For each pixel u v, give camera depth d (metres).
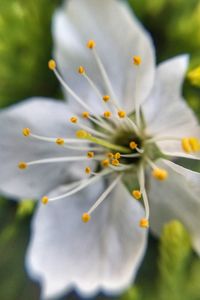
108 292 0.10
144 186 0.09
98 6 0.09
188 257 0.09
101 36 0.09
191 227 0.09
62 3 0.09
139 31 0.09
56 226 0.09
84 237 0.09
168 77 0.09
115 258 0.09
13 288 0.10
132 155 0.09
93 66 0.09
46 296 0.09
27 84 0.09
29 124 0.09
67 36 0.09
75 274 0.09
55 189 0.09
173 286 0.09
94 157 0.10
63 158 0.09
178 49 0.09
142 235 0.09
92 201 0.10
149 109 0.09
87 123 0.10
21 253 0.10
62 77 0.09
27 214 0.09
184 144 0.09
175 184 0.09
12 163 0.09
